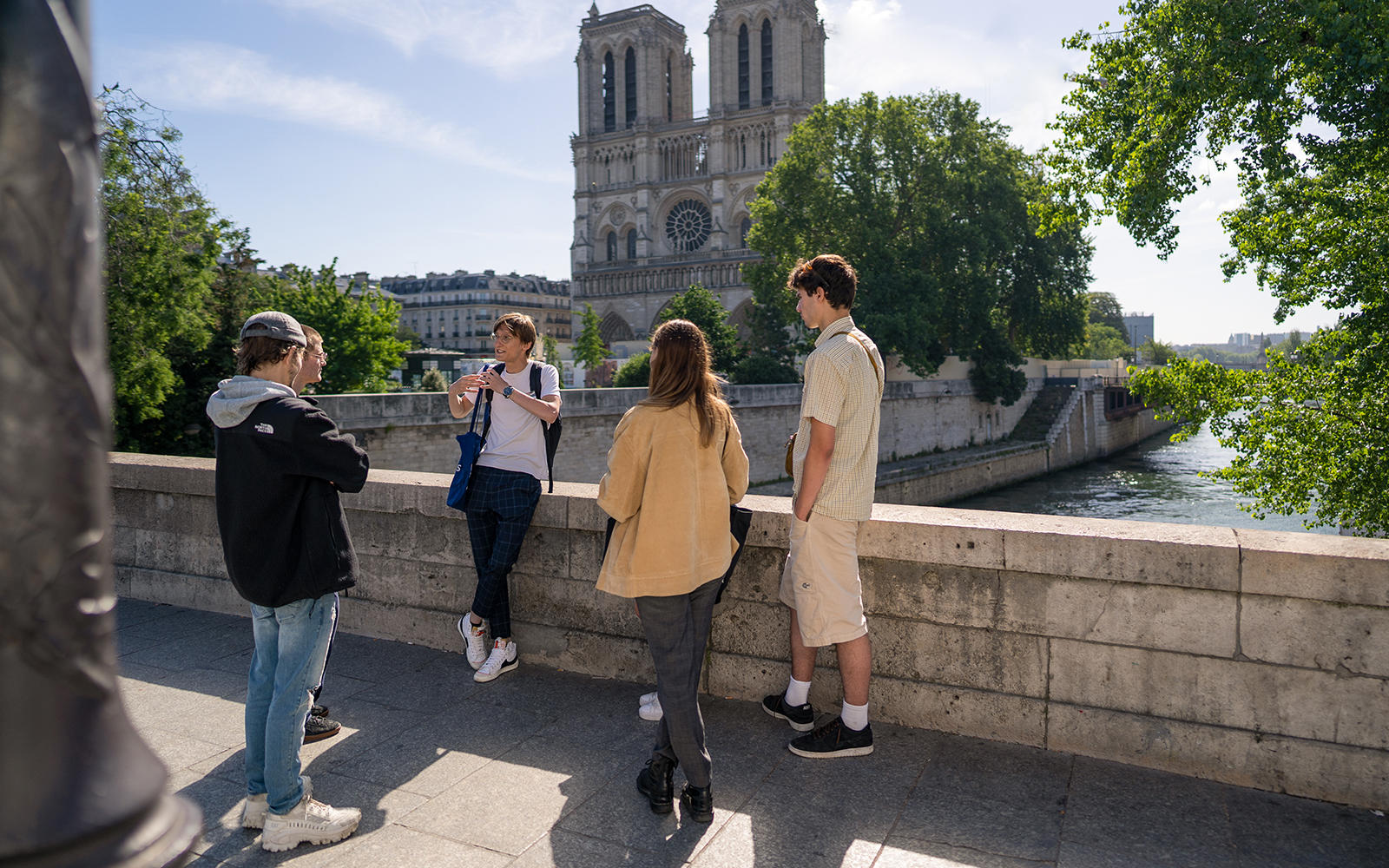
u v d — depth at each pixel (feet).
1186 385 48.80
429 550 16.44
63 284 2.20
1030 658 11.81
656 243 295.28
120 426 71.97
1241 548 10.58
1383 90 38.63
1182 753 11.05
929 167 151.53
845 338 10.80
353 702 13.70
